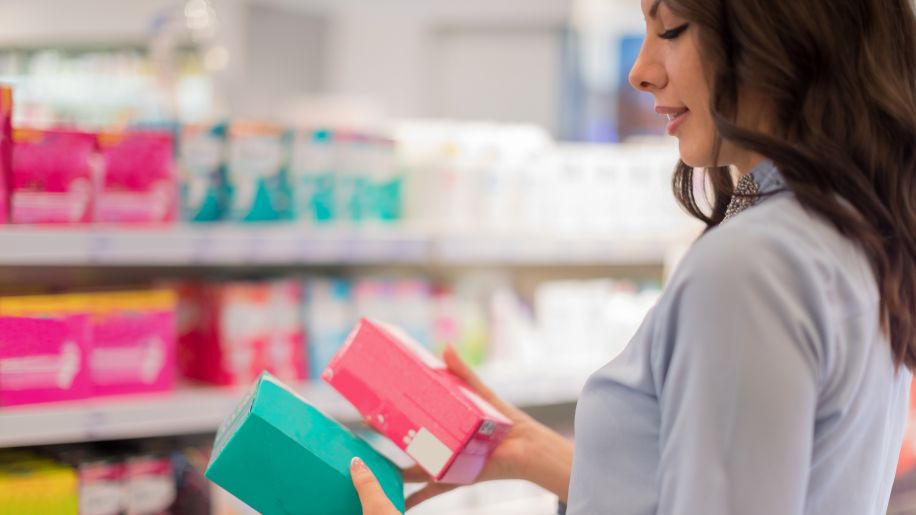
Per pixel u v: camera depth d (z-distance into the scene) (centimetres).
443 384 153
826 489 117
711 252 109
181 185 251
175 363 265
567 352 331
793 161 112
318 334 278
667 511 110
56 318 225
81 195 227
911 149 117
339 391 158
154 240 234
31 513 215
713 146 121
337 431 155
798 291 108
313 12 656
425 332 301
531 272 364
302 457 143
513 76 669
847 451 118
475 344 315
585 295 334
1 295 234
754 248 108
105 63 299
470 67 675
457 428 150
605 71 573
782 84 112
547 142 342
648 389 117
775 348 105
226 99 444
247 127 259
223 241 246
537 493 331
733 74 115
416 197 301
